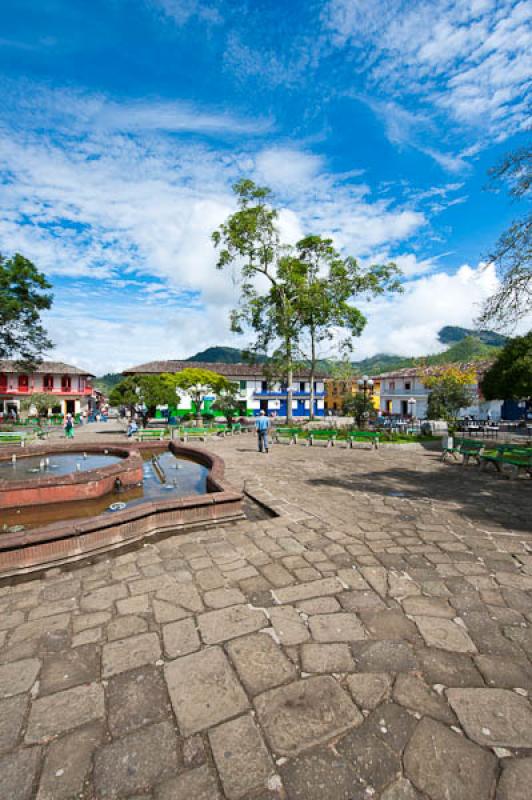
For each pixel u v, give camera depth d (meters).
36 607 3.21
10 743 1.92
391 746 1.88
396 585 3.50
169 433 18.48
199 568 3.89
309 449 14.09
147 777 1.73
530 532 4.95
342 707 2.11
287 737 1.93
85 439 19.66
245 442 16.69
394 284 23.12
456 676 2.35
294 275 22.38
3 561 3.85
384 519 5.52
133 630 2.84
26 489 6.50
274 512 5.88
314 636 2.74
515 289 8.98
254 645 2.64
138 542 4.75
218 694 2.21
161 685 2.29
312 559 4.08
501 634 2.78
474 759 1.81
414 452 13.22
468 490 7.39
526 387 23.81
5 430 24.53
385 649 2.60
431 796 1.64
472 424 21.95
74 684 2.30
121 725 2.01
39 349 26.69
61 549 4.14
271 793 1.65
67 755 1.85
